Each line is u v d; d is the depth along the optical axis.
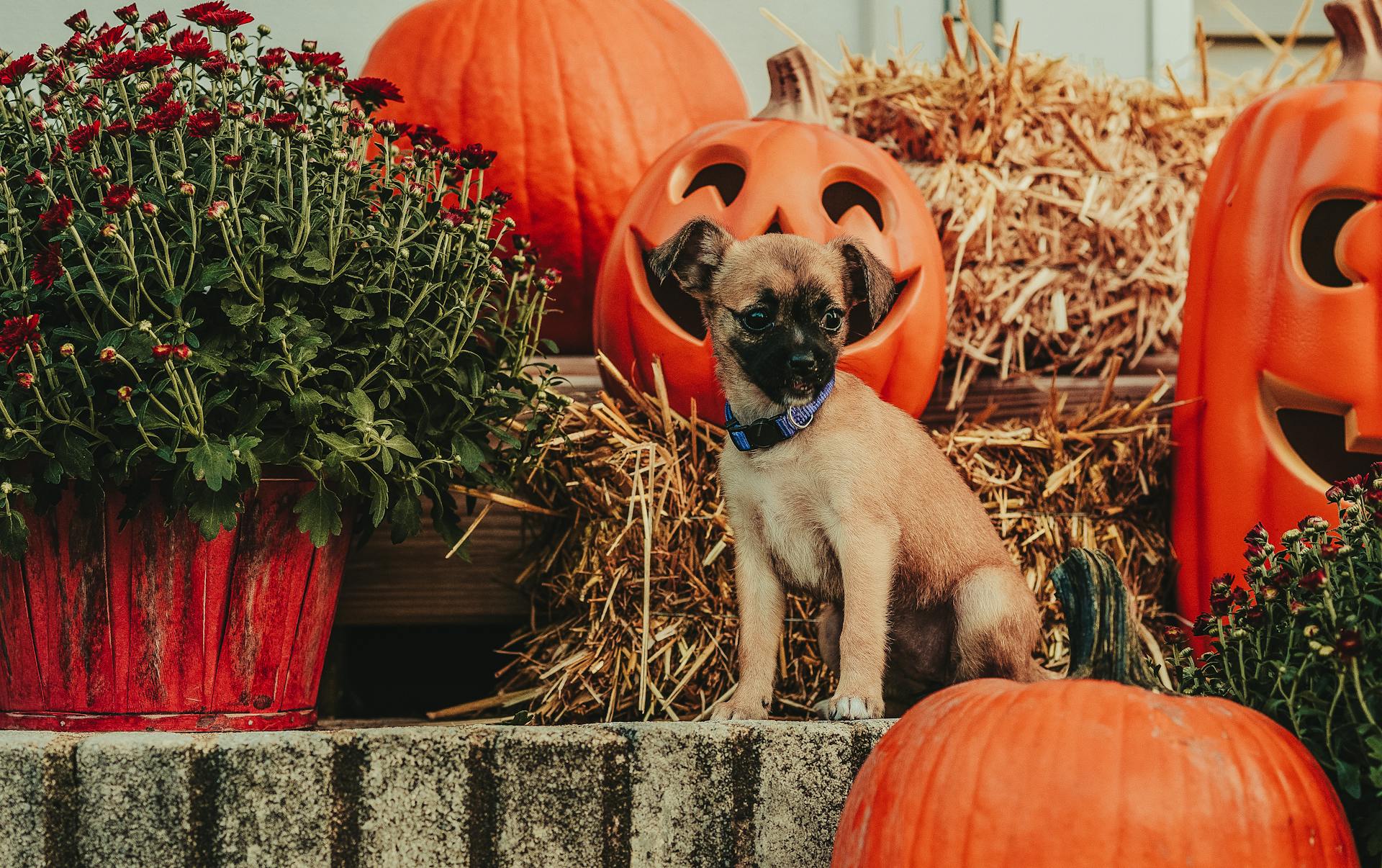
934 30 4.54
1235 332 3.01
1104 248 3.48
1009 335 3.42
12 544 2.12
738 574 2.67
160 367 2.15
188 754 1.90
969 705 1.86
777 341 2.57
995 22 4.45
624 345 3.12
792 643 2.93
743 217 3.03
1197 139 3.69
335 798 1.93
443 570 3.10
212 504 2.17
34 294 2.16
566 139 3.58
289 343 2.23
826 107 3.41
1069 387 3.44
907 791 1.81
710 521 2.90
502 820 1.99
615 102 3.63
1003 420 3.45
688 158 3.18
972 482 3.07
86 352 2.18
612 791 2.02
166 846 1.89
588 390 3.36
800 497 2.60
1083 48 4.54
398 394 2.40
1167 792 1.68
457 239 2.56
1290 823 1.69
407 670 3.62
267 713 2.38
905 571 2.74
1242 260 3.02
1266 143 3.04
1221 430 3.01
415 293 2.43
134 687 2.29
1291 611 2.00
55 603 2.27
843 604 2.74
